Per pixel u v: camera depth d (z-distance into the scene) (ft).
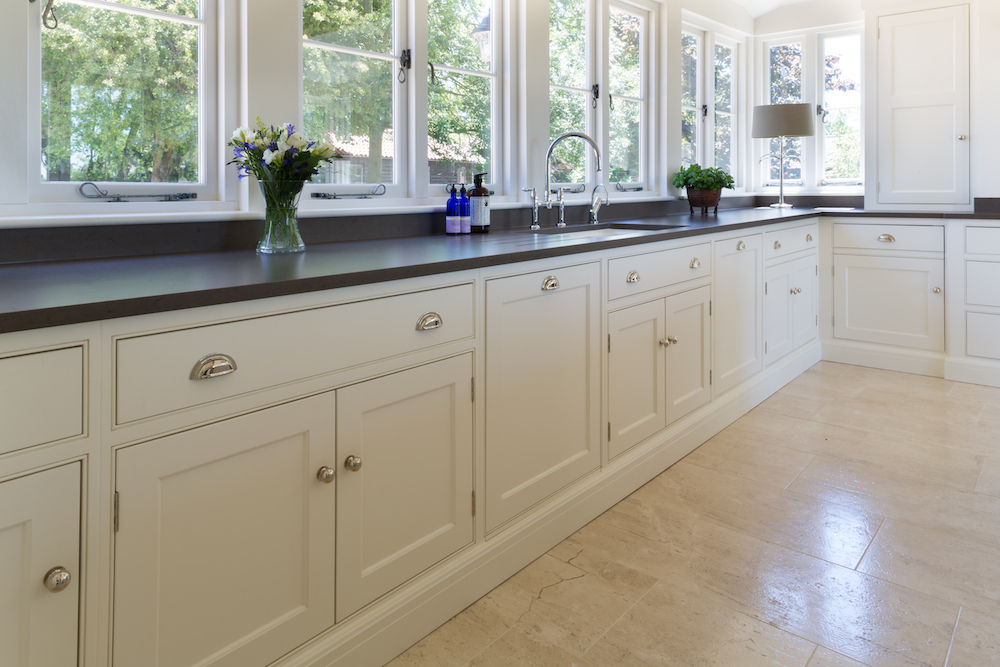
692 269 9.52
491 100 9.79
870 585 6.31
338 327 4.77
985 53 12.78
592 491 7.63
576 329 7.29
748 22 16.14
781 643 5.51
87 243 5.64
